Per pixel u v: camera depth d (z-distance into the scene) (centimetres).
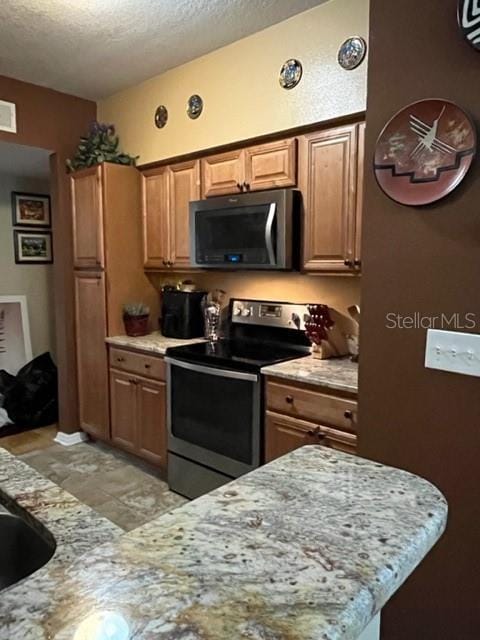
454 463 144
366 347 159
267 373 229
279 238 243
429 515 70
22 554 92
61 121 342
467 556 144
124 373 320
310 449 99
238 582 55
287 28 245
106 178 319
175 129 308
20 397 392
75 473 314
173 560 59
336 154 229
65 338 357
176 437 279
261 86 259
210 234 277
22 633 47
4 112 312
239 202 258
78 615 50
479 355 136
